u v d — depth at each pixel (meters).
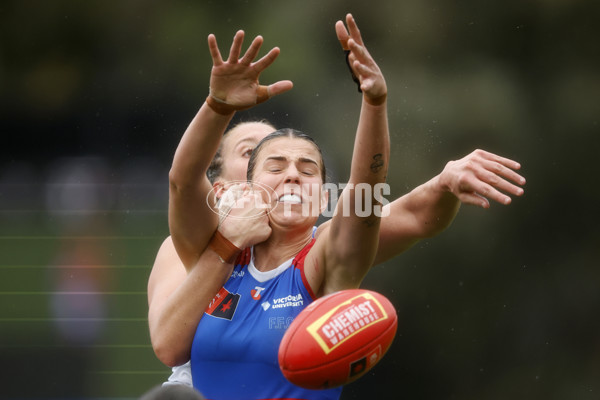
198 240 12.31
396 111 44.62
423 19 47.12
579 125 45.44
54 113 47.94
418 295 37.34
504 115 45.06
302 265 12.02
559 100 46.12
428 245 38.34
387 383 34.88
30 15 49.84
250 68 10.93
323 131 43.38
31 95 48.56
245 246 12.07
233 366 11.74
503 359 36.25
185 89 48.50
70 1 49.94
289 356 10.43
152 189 33.78
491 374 35.69
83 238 31.55
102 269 29.80
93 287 29.30
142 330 27.66
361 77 10.71
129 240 31.25
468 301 37.69
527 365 36.19
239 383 11.69
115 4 49.84
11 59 49.50
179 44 49.06
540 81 46.53
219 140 11.46
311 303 11.14
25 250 30.45
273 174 12.21
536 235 41.28
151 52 49.16
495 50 47.12
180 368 14.10
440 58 46.66
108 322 27.73
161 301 13.63
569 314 38.44
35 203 32.97
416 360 35.78
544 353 36.50
